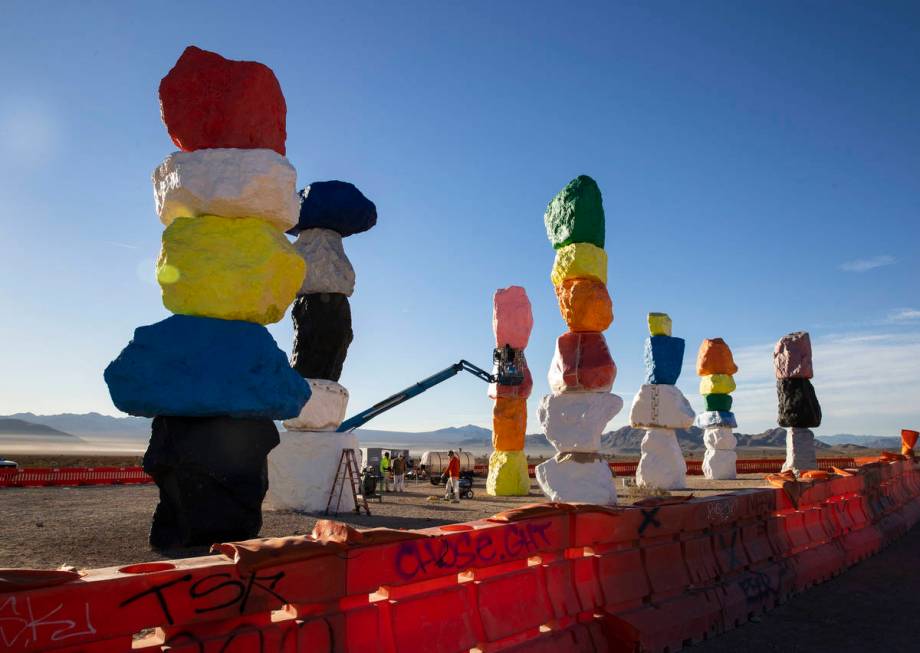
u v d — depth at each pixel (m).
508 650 4.78
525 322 20.91
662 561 6.41
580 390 15.55
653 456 22.59
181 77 9.43
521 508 5.45
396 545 4.23
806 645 6.18
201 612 3.35
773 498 8.55
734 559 7.34
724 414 29.95
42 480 23.52
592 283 15.79
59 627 2.92
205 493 8.90
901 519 13.38
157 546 9.19
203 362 8.85
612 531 5.93
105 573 3.25
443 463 28.81
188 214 9.69
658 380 22.81
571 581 5.50
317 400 14.32
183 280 9.10
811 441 25.00
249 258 9.25
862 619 7.05
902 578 9.04
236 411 8.88
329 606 3.92
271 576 3.63
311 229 15.23
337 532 4.07
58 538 10.03
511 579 5.01
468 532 4.73
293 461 14.24
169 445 8.88
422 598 4.36
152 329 8.91
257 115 9.57
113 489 21.72
